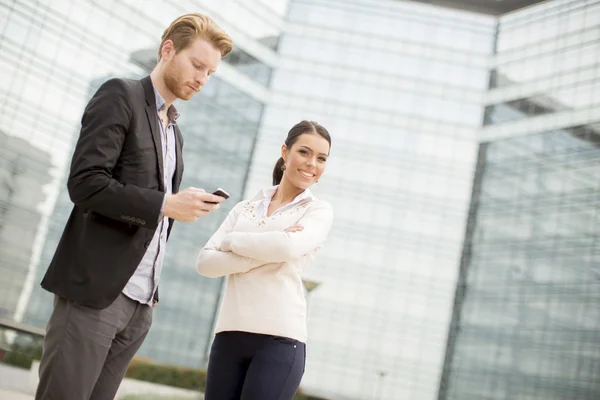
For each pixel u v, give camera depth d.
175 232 33.50
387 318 36.53
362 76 38.47
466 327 35.72
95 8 31.64
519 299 34.19
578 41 35.22
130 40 32.97
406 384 35.75
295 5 38.97
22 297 28.00
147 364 22.89
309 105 38.00
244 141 36.78
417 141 38.03
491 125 37.62
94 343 2.74
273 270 3.02
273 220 3.18
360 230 37.41
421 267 36.94
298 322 3.01
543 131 35.53
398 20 38.91
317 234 3.07
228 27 36.28
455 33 38.62
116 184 2.70
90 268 2.74
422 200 37.53
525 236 34.84
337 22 38.91
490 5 37.56
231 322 3.00
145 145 2.87
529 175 35.53
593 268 32.00
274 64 38.25
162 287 32.88
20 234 28.39
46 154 29.83
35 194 29.14
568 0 35.81
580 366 31.30
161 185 2.94
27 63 29.52
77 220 2.83
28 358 20.47
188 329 33.19
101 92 2.82
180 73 2.96
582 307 31.88
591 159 33.38
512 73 37.38
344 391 35.75
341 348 36.25
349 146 38.03
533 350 33.00
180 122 34.28
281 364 2.91
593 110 33.88
